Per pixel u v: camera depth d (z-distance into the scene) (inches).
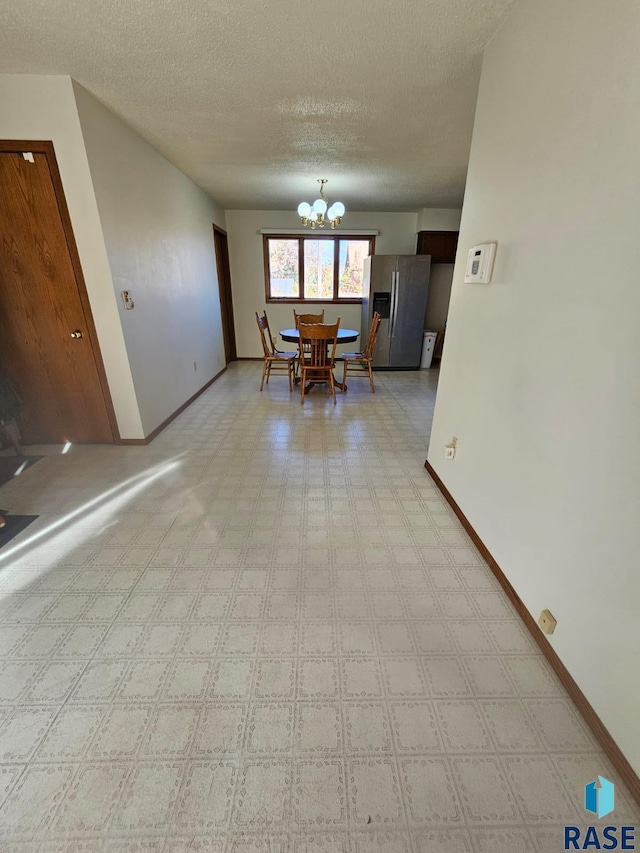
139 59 71.9
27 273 94.3
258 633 53.8
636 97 34.6
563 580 46.5
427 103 88.9
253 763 39.2
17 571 64.7
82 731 41.8
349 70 75.1
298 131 105.9
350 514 82.5
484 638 53.3
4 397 102.3
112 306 99.0
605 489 39.2
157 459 107.1
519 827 34.8
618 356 37.3
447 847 33.5
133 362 108.3
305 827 34.7
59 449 112.0
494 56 63.4
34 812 35.4
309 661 49.9
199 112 94.2
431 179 153.3
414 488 93.6
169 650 51.1
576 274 43.6
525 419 54.7
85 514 81.0
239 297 237.8
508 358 59.4
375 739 41.4
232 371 220.7
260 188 168.2
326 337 151.0
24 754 39.7
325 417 144.1
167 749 40.3
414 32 62.9
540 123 50.3
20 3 56.6
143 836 33.9
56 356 103.7
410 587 62.3
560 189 46.3
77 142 83.7
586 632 42.5
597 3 39.3
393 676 48.1
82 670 48.3
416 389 186.4
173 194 136.6
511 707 44.5
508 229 59.1
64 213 89.3
